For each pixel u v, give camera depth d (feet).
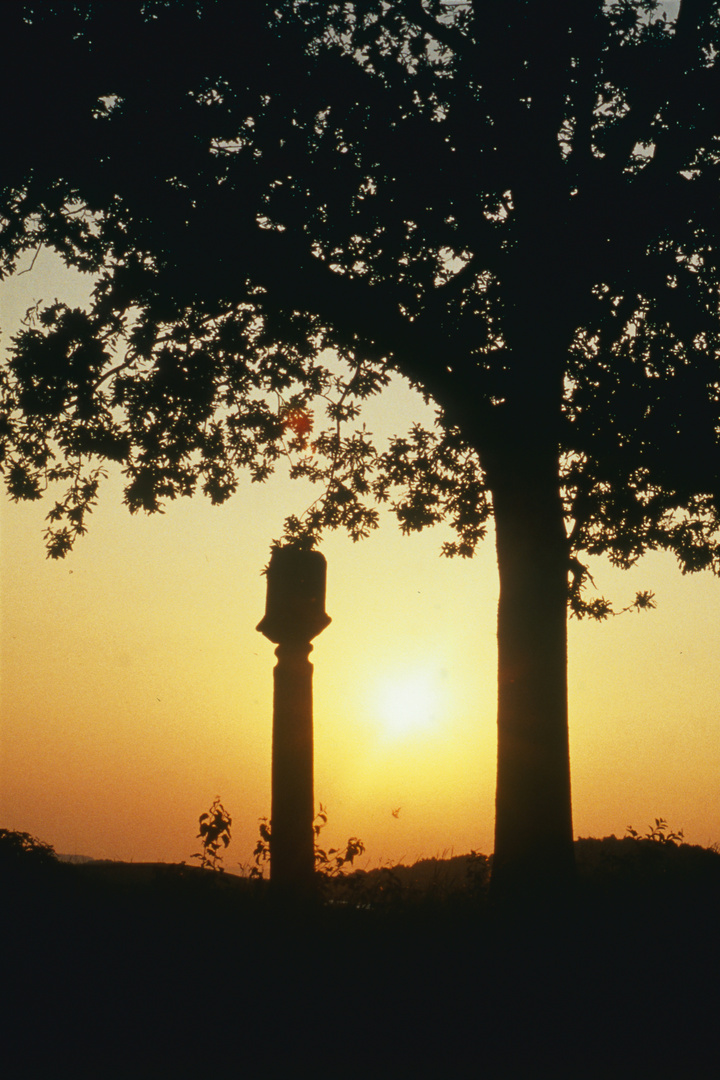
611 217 35.58
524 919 25.14
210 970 21.04
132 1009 19.76
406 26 39.22
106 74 33.55
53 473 44.42
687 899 26.81
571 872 33.94
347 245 37.40
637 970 22.67
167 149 34.12
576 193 36.86
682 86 36.50
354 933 22.86
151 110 34.19
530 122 36.45
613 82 37.35
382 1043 19.38
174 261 36.22
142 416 42.60
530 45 36.17
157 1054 18.48
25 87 32.73
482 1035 19.93
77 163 34.12
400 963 21.91
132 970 21.04
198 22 34.09
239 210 35.12
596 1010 21.16
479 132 35.91
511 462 37.04
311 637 23.03
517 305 36.60
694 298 39.27
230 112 35.42
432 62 38.93
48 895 25.44
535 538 36.52
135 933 22.75
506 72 36.32
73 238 40.14
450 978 21.53
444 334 37.70
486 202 37.01
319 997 20.40
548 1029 20.36
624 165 37.78
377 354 39.91
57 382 38.99
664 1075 18.76
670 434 38.40
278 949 21.50
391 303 37.22
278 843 22.58
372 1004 20.39
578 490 40.96
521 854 33.91
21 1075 17.35
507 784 35.01
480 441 37.73
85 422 42.55
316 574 23.04
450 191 35.73
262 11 35.17
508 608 36.42
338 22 38.52
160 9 34.65
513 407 36.55
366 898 26.04
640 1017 21.08
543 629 35.91
